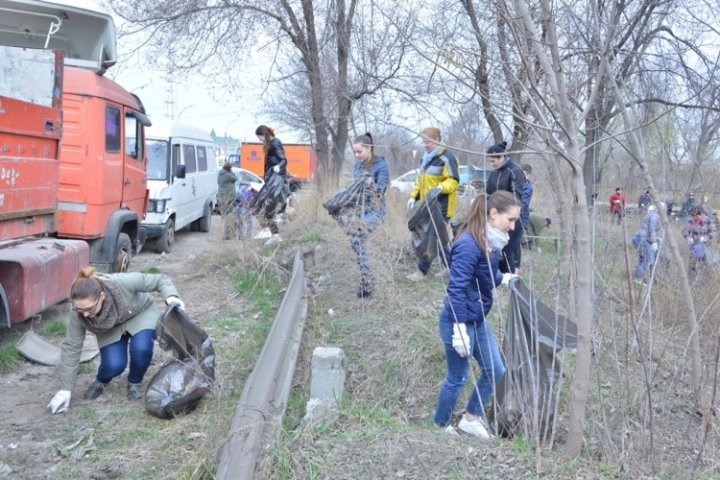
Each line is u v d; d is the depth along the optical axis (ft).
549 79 11.76
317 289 26.61
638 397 14.84
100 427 15.35
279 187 35.35
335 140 49.83
